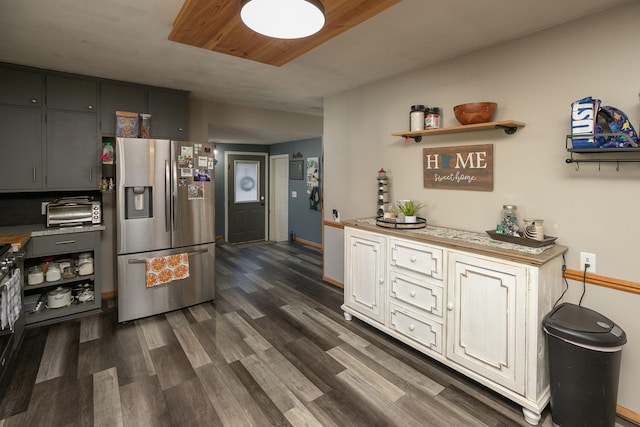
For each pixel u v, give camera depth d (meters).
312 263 5.19
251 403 1.99
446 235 2.42
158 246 3.21
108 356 2.49
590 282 1.99
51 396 2.04
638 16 1.77
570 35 2.01
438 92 2.78
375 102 3.37
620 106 1.85
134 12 1.97
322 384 2.18
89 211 3.29
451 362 2.21
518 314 1.86
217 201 6.97
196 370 2.32
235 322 3.07
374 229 2.74
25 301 2.99
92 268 3.29
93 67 2.97
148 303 3.16
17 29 2.20
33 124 3.01
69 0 1.83
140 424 1.82
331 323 3.05
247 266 5.01
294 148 6.68
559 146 2.09
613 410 1.72
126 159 3.01
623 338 1.68
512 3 1.81
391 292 2.62
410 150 3.05
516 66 2.27
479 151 2.50
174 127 3.71
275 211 7.36
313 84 3.47
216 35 1.95
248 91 3.78
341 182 3.87
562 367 1.74
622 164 1.86
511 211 2.24
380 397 2.05
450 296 2.20
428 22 2.04
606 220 1.93
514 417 1.89
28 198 3.31
